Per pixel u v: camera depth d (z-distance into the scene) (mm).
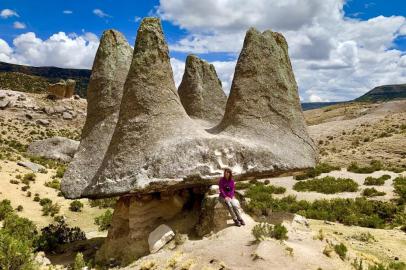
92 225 22078
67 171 15383
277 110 14680
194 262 10680
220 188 12562
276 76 14961
